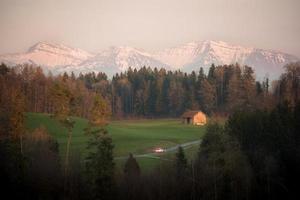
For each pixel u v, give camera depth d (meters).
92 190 67.69
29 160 72.88
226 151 73.75
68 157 80.94
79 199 68.38
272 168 75.12
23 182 69.50
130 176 70.69
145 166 87.56
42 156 74.31
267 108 109.38
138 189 69.50
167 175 71.88
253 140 84.94
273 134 85.94
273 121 87.50
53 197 69.06
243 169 73.00
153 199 69.31
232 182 72.00
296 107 92.69
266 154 78.44
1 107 83.75
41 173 70.44
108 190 67.81
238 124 87.00
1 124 77.56
